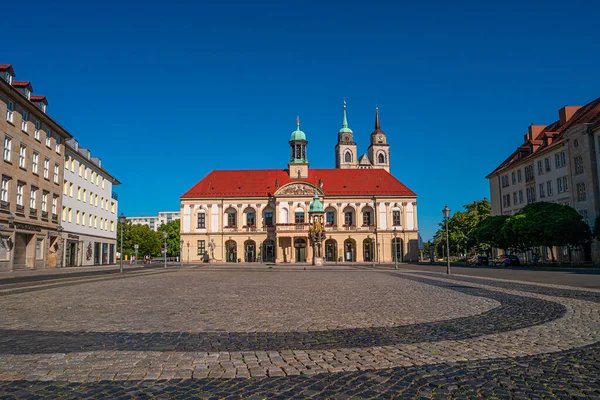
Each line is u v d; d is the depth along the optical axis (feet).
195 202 298.35
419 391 20.03
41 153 162.61
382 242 295.07
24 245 153.99
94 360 25.29
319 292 65.92
